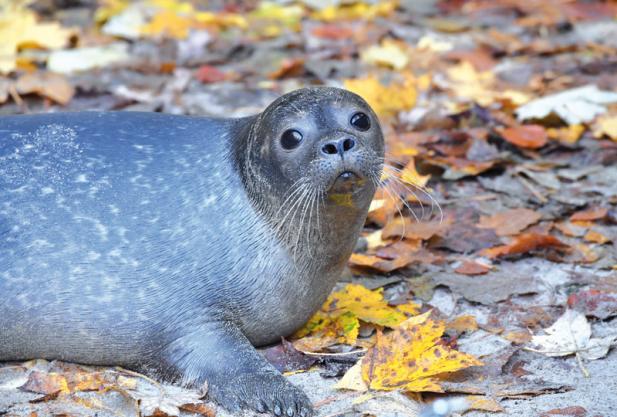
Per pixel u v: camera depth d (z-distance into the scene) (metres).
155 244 10.42
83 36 20.75
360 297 11.84
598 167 15.48
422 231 13.55
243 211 10.62
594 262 12.98
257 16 22.83
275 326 10.88
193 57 20.03
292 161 10.20
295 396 9.60
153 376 10.41
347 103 10.48
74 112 11.41
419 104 17.78
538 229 13.72
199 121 11.36
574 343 10.91
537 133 16.14
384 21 22.38
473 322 11.43
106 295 10.27
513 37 21.33
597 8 23.33
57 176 10.60
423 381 9.83
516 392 9.90
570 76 19.14
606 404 9.68
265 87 18.66
